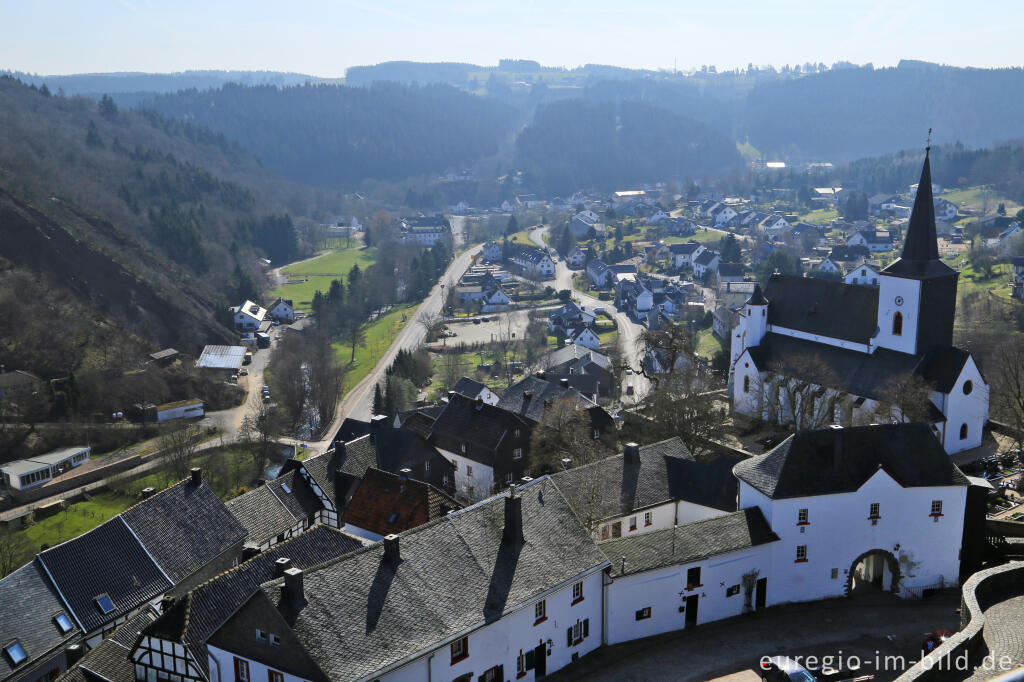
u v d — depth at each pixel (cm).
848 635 5853
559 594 5500
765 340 11069
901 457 6431
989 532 6800
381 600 4816
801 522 6256
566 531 5828
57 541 10831
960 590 6469
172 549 7162
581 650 5709
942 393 9106
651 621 5947
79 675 5403
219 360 19262
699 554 5988
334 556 6041
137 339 18650
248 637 4678
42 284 18562
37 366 16512
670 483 7462
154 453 13925
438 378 18988
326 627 4553
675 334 10775
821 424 9400
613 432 9712
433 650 4669
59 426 14638
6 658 5934
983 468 8744
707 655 5656
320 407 16138
